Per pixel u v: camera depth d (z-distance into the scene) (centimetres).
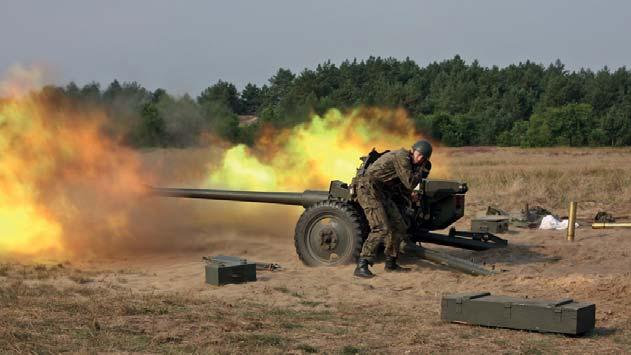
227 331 583
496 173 2305
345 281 834
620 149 5978
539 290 768
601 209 1505
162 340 545
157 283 827
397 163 865
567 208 1520
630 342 571
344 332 592
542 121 6962
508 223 1238
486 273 847
